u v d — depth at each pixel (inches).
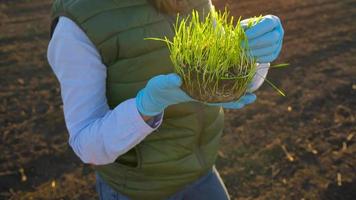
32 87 210.8
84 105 60.5
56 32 60.0
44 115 187.9
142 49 61.9
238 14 269.1
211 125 71.1
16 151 166.2
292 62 216.8
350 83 196.7
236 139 164.9
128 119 56.7
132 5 61.2
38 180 151.9
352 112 177.2
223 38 48.8
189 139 68.7
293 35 245.9
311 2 290.8
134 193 70.9
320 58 219.9
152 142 67.2
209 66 47.9
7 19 294.5
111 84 64.3
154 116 57.1
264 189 142.6
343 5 283.7
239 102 51.6
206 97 48.8
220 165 152.5
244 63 49.2
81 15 58.9
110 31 60.1
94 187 148.1
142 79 63.4
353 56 221.0
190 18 66.0
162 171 69.1
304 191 140.9
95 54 60.4
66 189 147.6
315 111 178.7
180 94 51.4
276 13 273.0
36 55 243.4
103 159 61.1
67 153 164.2
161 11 62.5
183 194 74.1
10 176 153.6
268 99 187.9
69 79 60.1
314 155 155.2
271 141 162.9
